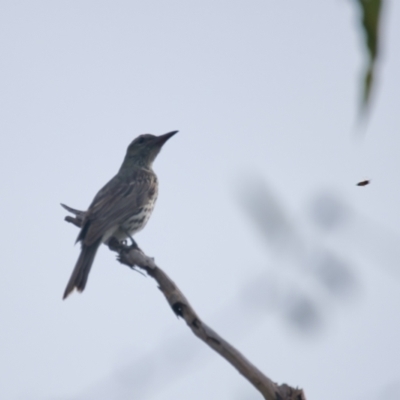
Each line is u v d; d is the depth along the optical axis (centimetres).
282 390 762
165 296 860
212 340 782
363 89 204
